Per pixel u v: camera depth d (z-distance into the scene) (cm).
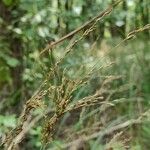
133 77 378
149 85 375
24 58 356
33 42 344
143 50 402
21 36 344
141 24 396
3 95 359
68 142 309
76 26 368
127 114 336
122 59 381
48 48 207
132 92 356
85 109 314
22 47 358
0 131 264
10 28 352
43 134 173
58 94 169
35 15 356
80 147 310
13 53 359
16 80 359
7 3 353
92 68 179
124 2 393
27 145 322
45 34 341
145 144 330
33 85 343
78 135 312
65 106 168
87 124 319
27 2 364
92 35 356
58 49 277
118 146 244
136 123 319
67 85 174
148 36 404
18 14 368
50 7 371
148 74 384
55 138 298
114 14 373
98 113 321
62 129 332
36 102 173
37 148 324
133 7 403
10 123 272
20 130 182
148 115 312
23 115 177
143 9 400
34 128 294
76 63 329
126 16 390
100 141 314
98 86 320
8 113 345
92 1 384
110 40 386
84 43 356
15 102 349
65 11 371
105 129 307
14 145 184
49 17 366
